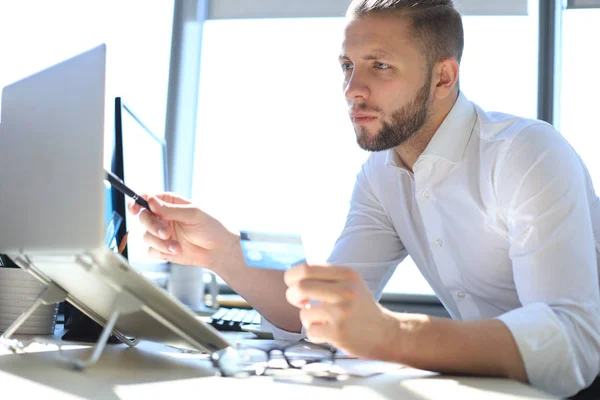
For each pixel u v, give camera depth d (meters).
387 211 1.87
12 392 0.81
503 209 1.48
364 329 1.02
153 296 0.99
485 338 1.09
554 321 1.15
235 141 3.35
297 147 3.66
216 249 1.64
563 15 3.10
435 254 1.73
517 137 1.49
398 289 2.98
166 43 3.19
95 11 3.11
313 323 1.03
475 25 3.19
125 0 3.15
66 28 3.05
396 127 1.61
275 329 1.69
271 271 1.68
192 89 3.20
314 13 3.22
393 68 1.59
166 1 3.20
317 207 3.30
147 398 0.81
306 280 1.00
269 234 1.24
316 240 2.91
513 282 1.67
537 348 1.10
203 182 3.19
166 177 2.29
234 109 3.38
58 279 1.15
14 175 1.11
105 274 0.97
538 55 3.06
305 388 0.92
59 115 1.01
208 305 2.62
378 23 1.60
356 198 1.95
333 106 3.69
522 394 0.90
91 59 0.96
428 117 1.65
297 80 3.93
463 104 1.68
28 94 1.10
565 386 1.15
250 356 1.20
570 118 3.10
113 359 1.14
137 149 1.83
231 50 3.37
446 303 1.86
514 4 3.12
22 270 1.52
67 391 0.83
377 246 1.89
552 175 1.38
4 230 1.13
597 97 3.18
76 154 0.96
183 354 1.26
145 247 1.90
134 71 3.17
